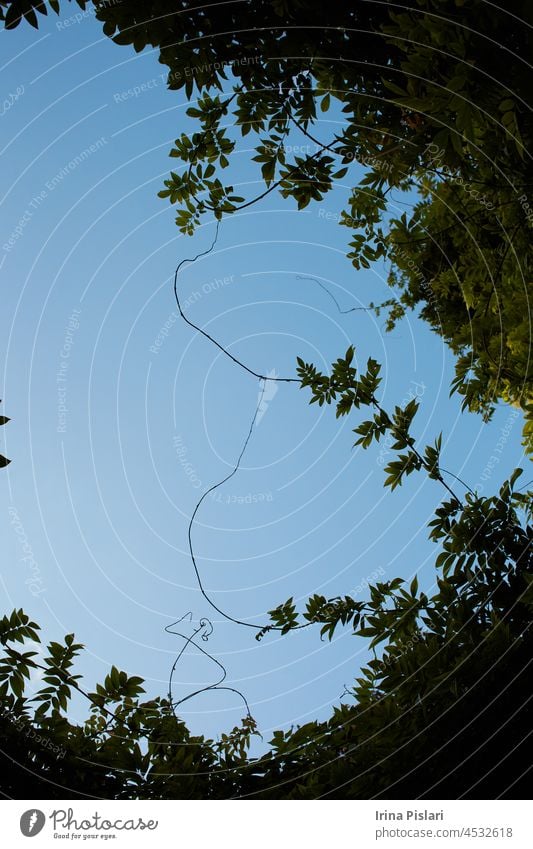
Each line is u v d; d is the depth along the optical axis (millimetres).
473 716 2240
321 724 2508
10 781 2127
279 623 2814
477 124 1964
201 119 3068
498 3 1929
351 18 2420
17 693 2238
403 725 2289
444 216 3457
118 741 2344
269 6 2346
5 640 2283
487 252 3223
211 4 2283
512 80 1921
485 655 2318
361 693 2578
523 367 2928
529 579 2371
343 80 2627
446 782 2201
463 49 1900
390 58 2500
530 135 2205
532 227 2689
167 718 2531
